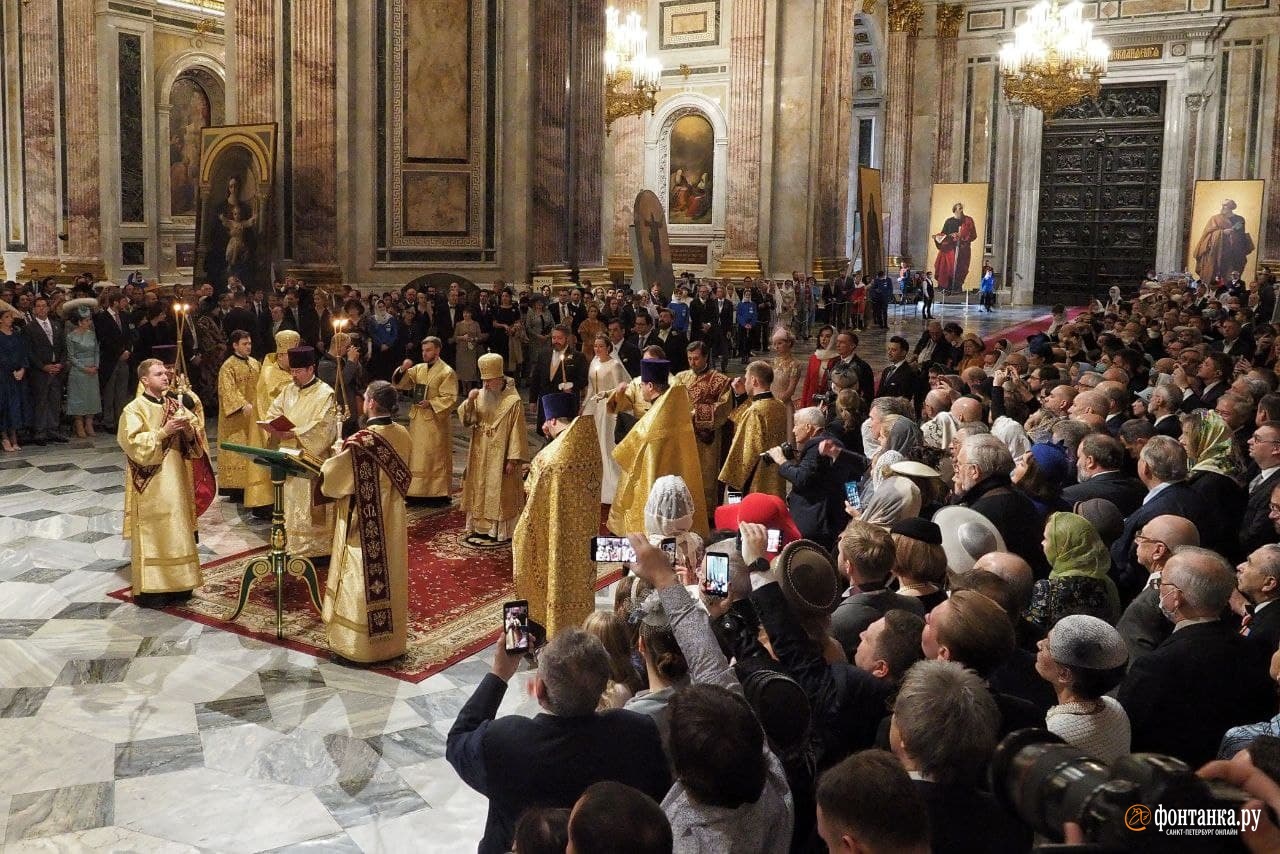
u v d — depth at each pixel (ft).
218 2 87.92
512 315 49.49
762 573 11.00
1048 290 115.55
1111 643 9.82
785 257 83.71
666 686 10.39
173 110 86.69
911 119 115.44
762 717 9.28
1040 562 16.55
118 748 17.11
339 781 16.25
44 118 75.97
